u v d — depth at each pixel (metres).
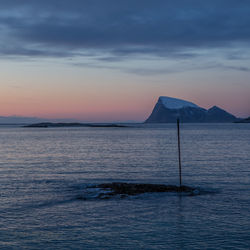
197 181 36.16
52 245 17.77
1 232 19.70
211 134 173.25
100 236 19.09
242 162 52.78
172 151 75.62
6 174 41.78
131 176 40.56
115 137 154.12
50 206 25.61
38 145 100.44
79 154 70.00
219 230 19.92
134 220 22.06
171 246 17.58
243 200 27.11
